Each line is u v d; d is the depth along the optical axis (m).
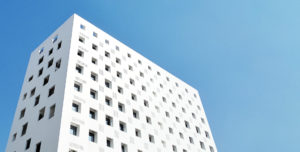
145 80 42.75
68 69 29.58
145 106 37.94
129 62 42.12
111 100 32.59
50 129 25.16
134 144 30.61
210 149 44.25
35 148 25.33
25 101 32.72
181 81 53.44
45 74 32.97
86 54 33.94
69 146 23.80
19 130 29.69
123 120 31.88
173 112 43.09
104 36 40.41
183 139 39.91
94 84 31.67
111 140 28.55
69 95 27.39
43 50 37.66
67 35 34.84
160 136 35.84
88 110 28.31
